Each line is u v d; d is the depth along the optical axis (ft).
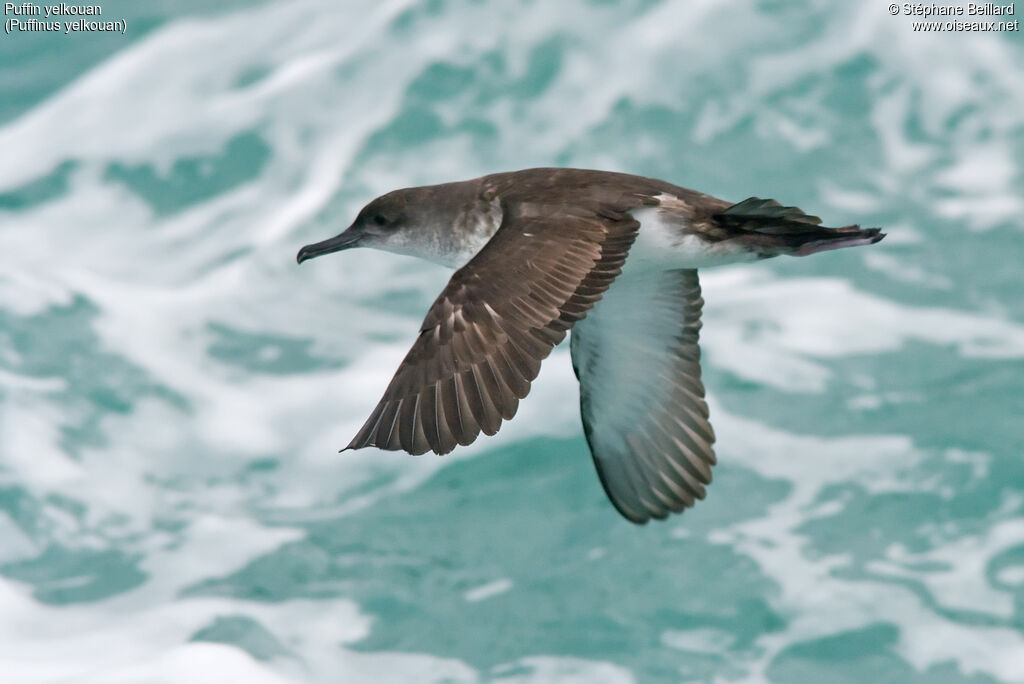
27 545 43.98
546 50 66.49
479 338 21.38
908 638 39.34
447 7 67.82
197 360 51.96
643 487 31.17
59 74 67.56
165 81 66.39
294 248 58.44
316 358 51.96
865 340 51.78
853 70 66.23
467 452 47.55
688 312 29.76
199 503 45.80
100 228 59.98
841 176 61.98
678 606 40.91
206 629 40.40
